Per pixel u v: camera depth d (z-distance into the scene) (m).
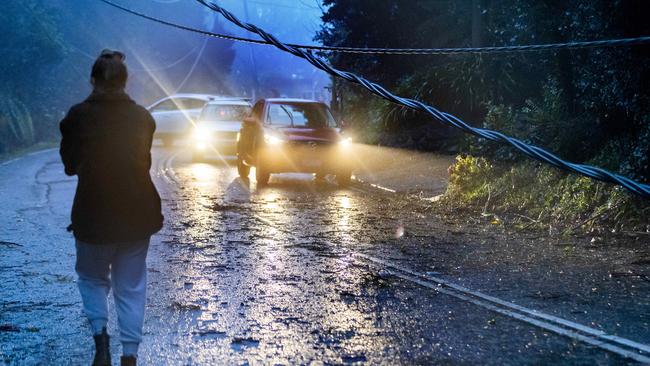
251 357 5.04
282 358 5.01
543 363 4.88
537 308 6.26
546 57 14.27
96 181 4.57
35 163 23.91
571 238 9.66
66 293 6.86
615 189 10.44
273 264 8.17
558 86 14.06
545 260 8.32
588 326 5.71
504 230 10.46
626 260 8.19
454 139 20.42
